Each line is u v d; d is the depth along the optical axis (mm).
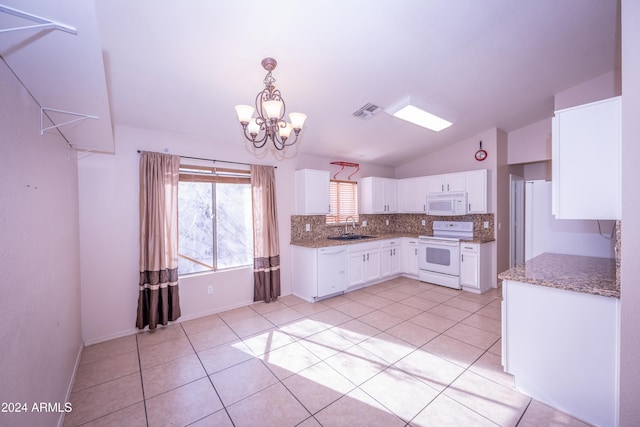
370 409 1771
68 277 2043
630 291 1309
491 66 2473
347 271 4105
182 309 3174
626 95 1302
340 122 3340
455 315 3256
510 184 4598
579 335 1656
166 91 2340
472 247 4055
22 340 1183
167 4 1516
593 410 1608
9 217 1104
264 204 3674
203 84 2285
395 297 3941
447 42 2092
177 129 3031
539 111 3637
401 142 4293
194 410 1783
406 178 5457
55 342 1637
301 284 3986
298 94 2619
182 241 3246
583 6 1854
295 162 4203
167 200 2975
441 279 4410
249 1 1548
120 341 2701
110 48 1804
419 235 4930
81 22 904
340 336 2768
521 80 2764
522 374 1892
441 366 2227
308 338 2732
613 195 1594
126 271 2838
